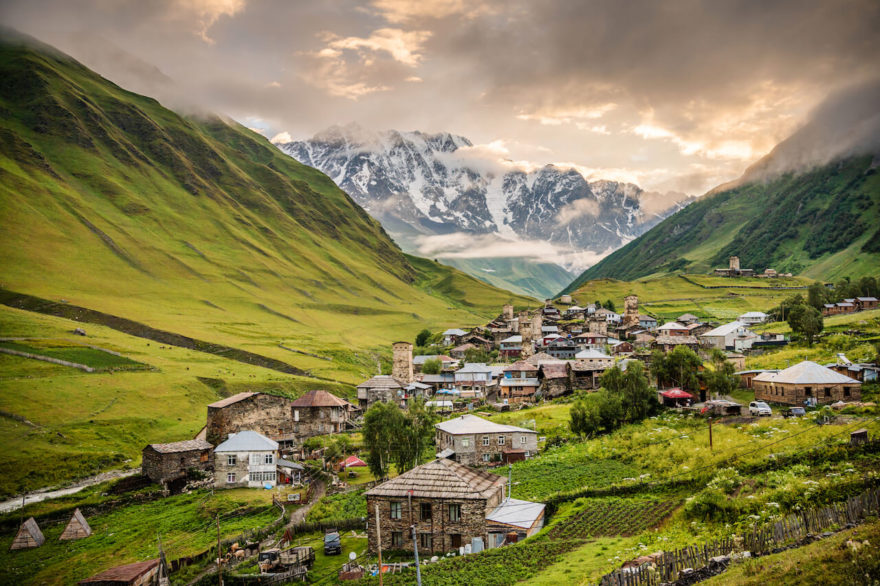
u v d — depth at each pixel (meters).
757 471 82.62
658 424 124.31
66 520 111.62
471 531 74.50
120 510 115.69
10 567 94.06
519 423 139.75
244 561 80.38
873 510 56.25
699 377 144.88
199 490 121.44
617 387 136.50
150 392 178.62
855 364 139.75
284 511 101.00
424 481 78.25
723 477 79.19
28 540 101.50
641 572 50.12
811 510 59.78
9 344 196.12
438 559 71.12
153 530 102.06
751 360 179.25
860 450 81.25
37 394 163.25
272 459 122.00
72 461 134.62
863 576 40.16
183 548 91.25
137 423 157.00
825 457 81.31
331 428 162.00
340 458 137.75
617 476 96.38
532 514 78.62
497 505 81.94
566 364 183.25
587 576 56.09
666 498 82.56
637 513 77.50
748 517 65.62
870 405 108.75
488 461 120.25
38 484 126.12
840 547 45.41
